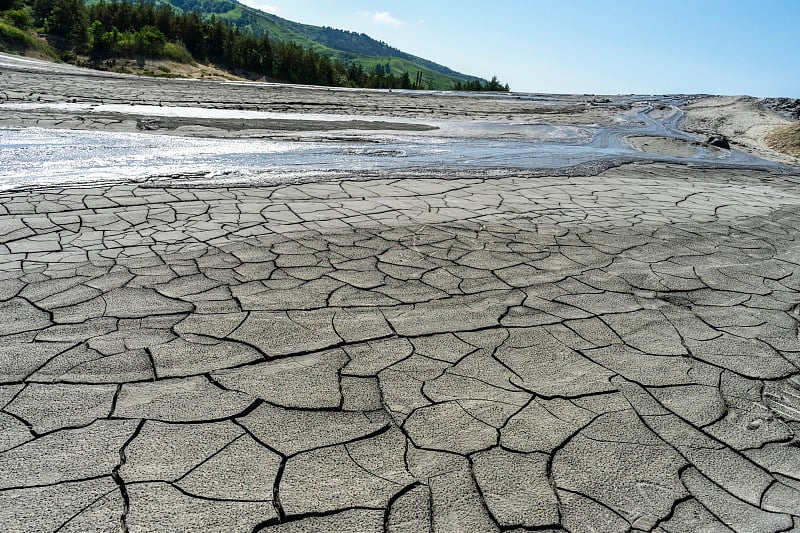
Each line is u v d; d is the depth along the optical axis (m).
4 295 2.77
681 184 7.23
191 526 1.54
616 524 1.64
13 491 1.62
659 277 3.64
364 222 4.38
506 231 4.41
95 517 1.54
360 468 1.80
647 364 2.56
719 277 3.71
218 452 1.83
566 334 2.79
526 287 3.34
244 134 8.20
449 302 3.06
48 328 2.51
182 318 2.68
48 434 1.86
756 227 5.11
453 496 1.70
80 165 5.61
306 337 2.59
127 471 1.72
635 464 1.90
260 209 4.54
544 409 2.17
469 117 13.02
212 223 4.09
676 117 17.33
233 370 2.29
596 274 3.62
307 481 1.73
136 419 1.96
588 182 6.79
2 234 3.58
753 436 2.10
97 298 2.81
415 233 4.19
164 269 3.22
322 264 3.46
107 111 9.27
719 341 2.83
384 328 2.72
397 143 8.53
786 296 3.47
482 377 2.37
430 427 2.02
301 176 5.85
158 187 5.02
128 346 2.41
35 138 6.71
